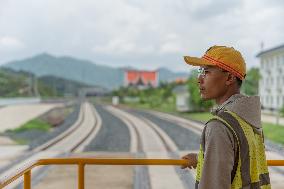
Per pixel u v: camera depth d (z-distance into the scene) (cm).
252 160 221
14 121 5134
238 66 229
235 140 214
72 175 1727
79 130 4197
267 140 2911
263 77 7069
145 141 3192
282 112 5622
